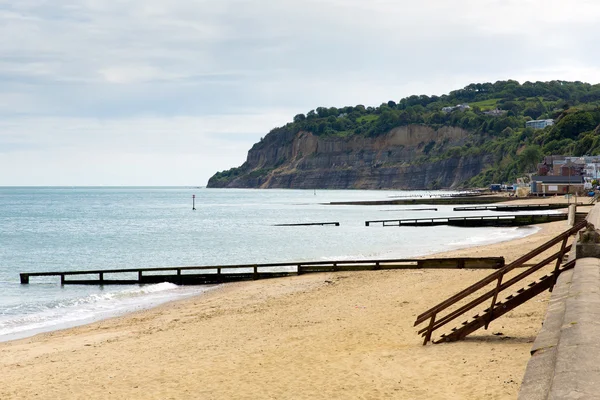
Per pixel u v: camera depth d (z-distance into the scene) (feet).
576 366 18.94
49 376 49.96
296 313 75.66
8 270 160.86
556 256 47.42
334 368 45.32
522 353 42.78
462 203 519.60
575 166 586.04
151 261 176.35
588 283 34.60
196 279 120.26
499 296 69.92
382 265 120.47
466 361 42.65
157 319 80.53
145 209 594.65
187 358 53.26
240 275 120.57
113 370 50.52
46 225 362.12
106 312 90.53
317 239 233.35
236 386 42.68
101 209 599.16
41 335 73.92
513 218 281.33
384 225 296.30
